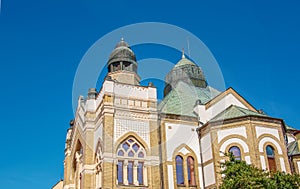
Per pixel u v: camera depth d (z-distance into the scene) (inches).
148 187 826.8
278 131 955.3
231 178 669.9
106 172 789.9
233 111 987.9
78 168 1017.5
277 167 908.6
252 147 909.2
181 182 934.4
